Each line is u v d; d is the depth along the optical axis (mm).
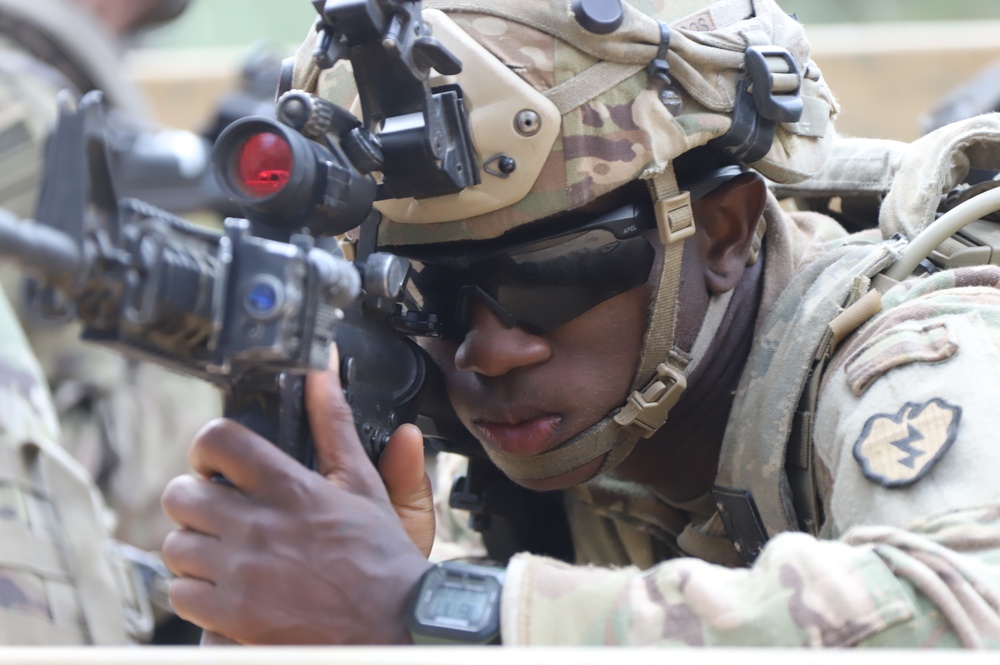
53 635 3898
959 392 3107
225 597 2914
